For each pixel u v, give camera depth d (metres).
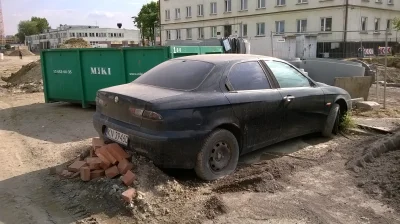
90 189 4.42
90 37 104.38
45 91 10.68
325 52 34.81
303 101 5.91
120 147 4.80
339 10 34.81
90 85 9.70
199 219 3.80
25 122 8.47
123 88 5.02
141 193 4.09
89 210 3.98
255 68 5.40
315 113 6.23
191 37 52.31
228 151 4.86
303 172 5.05
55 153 5.98
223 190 4.48
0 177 4.98
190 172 4.98
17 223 3.78
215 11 48.12
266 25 42.06
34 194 4.43
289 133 5.81
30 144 6.54
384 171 4.85
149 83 5.08
